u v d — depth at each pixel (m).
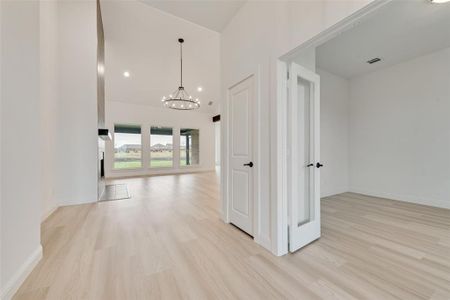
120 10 4.13
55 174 3.48
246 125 2.44
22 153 1.57
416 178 3.84
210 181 6.57
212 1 2.39
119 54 5.62
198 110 9.52
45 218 2.94
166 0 2.37
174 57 5.87
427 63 3.67
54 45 3.46
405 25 2.78
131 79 6.75
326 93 4.45
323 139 4.41
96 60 3.86
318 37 1.59
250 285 1.52
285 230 2.00
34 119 1.75
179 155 9.14
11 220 1.42
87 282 1.54
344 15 1.38
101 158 4.97
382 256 1.94
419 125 3.79
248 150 2.41
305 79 2.26
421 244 2.18
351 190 4.86
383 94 4.30
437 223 2.79
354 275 1.64
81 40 3.79
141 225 2.71
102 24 4.50
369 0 1.24
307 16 1.64
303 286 1.51
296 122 2.06
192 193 4.72
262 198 2.15
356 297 1.39
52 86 3.36
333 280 1.58
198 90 7.86
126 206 3.61
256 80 2.22
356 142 4.77
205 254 1.97
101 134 4.19
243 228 2.48
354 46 3.37
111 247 2.09
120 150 7.87
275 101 1.98
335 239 2.32
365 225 2.74
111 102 7.62
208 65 6.34
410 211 3.33
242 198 2.51
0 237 1.31
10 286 1.38
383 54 3.66
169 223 2.79
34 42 1.77
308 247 2.13
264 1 2.11
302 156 2.40
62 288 1.47
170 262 1.82
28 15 1.69
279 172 1.96
